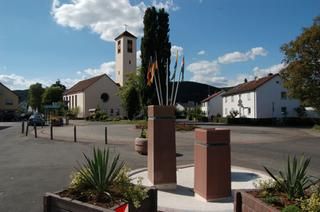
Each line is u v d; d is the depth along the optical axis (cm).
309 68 3350
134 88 5006
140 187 443
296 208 369
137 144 1334
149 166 764
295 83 3431
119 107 7019
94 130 2958
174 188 730
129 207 407
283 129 3481
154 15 3803
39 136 2275
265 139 2208
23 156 1288
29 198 668
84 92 6656
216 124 4519
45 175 904
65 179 851
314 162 1210
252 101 5134
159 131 724
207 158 633
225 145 648
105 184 424
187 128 2888
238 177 855
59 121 3956
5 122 5116
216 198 635
